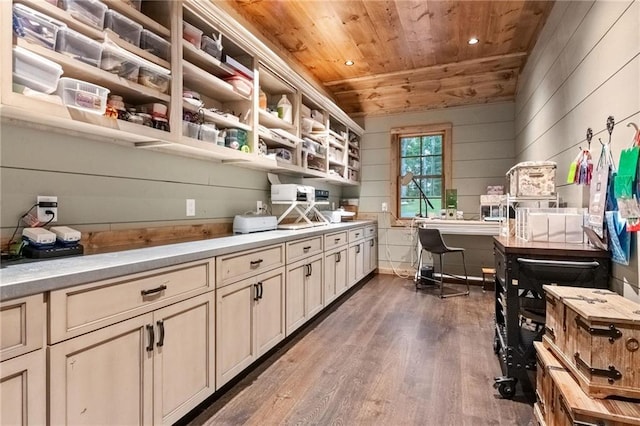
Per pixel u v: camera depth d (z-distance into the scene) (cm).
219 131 238
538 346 154
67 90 138
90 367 118
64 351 109
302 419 170
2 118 136
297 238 267
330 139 418
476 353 247
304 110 361
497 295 239
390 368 224
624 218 141
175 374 153
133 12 165
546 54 291
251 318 210
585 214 191
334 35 333
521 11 290
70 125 149
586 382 113
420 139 509
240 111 263
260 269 219
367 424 167
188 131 201
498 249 221
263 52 265
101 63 154
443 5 283
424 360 235
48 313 105
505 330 197
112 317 125
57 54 134
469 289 435
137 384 135
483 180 467
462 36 336
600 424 104
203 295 170
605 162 165
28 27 124
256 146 262
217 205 267
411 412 177
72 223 165
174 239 221
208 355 173
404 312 341
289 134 309
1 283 96
